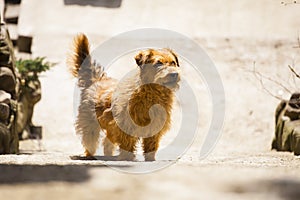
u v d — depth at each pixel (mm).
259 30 20578
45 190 4805
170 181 5297
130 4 21984
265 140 15312
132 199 4457
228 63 19125
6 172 5844
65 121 16391
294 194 4707
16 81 12945
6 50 12562
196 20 21188
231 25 20906
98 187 4953
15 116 11961
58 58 19250
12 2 21750
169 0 22094
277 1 21812
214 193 4719
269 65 18828
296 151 11133
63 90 17859
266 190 4859
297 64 18688
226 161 8172
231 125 16203
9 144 10992
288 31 20438
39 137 15180
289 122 12398
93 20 21188
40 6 21516
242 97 17531
